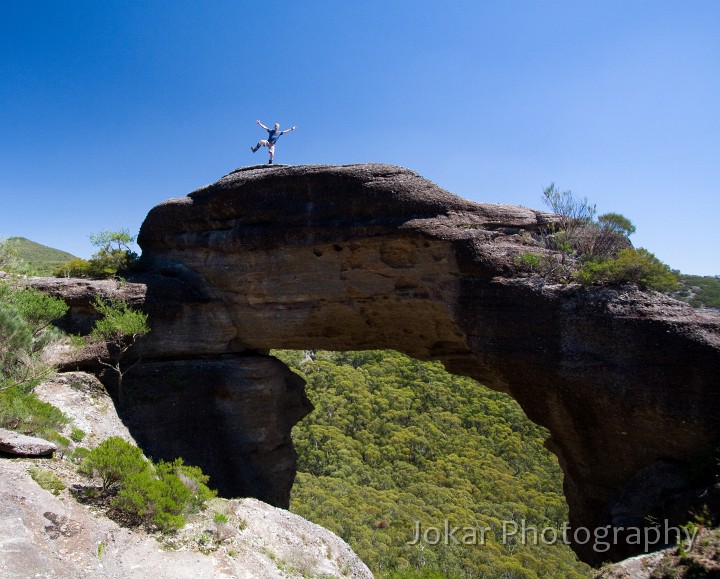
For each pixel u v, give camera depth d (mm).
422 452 45156
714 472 11070
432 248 16234
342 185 17672
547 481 40844
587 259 14945
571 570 26891
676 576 8500
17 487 9062
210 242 20109
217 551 9836
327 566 12055
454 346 18047
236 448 19359
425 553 26188
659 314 12547
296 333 19828
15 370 14523
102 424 15992
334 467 41594
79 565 7895
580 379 13141
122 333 17750
